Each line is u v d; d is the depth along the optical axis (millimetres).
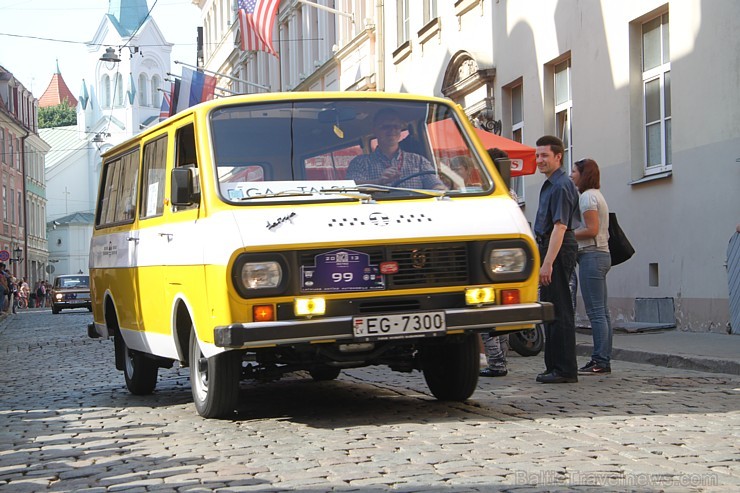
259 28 30125
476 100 23750
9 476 6293
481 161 8406
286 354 7957
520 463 5926
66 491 5777
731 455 6051
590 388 9508
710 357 11203
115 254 10500
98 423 8406
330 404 8961
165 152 8984
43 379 13008
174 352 8828
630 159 17219
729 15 14430
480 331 7871
